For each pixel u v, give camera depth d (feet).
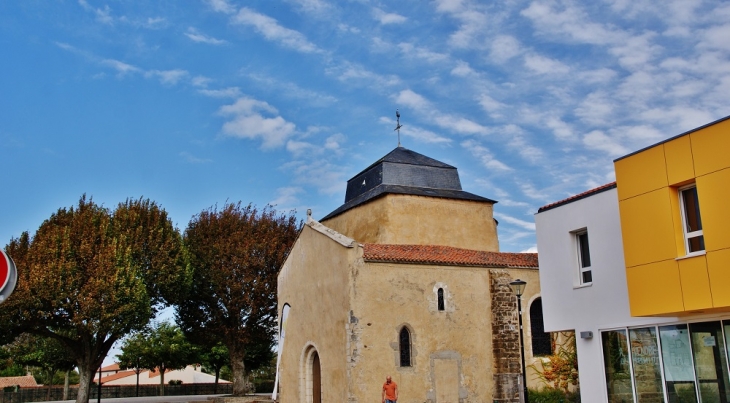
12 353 207.72
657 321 54.49
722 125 47.03
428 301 88.79
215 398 142.41
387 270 87.56
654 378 54.60
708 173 47.75
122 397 192.54
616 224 59.16
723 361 48.67
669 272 50.19
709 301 46.80
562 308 64.49
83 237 116.67
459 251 98.63
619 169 55.93
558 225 65.98
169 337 200.34
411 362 85.76
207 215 149.28
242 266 140.36
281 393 106.83
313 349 97.25
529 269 97.09
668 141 51.31
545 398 87.81
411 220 108.58
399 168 118.93
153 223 131.95
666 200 51.06
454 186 122.31
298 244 105.91
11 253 117.91
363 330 83.92
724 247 46.14
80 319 109.50
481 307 92.38
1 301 23.76
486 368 90.22
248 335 141.18
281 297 111.96
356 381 81.87
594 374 60.39
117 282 112.78
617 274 58.65
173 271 128.47
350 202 122.72
